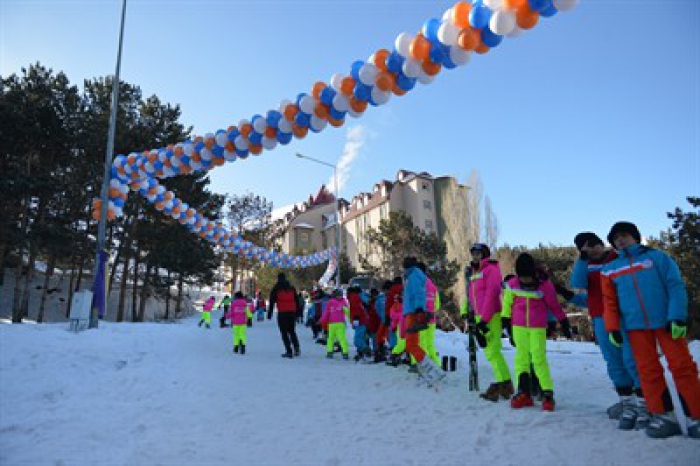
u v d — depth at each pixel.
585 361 9.12
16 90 25.20
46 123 25.11
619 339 4.11
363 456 3.73
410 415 4.98
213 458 3.75
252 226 47.03
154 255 30.81
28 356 7.51
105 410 5.30
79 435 4.36
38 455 3.82
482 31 6.21
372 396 6.00
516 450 3.70
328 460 3.65
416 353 6.80
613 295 4.23
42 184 24.34
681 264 21.92
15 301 24.05
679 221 21.56
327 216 69.12
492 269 5.94
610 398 5.63
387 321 9.00
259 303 27.53
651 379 3.86
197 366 8.46
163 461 3.69
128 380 6.90
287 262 24.38
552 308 5.16
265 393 6.25
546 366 5.05
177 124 30.97
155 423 4.79
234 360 9.60
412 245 37.03
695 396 3.67
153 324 15.38
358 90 7.64
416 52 6.74
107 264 12.55
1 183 23.20
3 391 5.82
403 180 53.34
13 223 25.19
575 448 3.65
